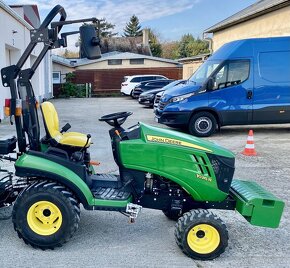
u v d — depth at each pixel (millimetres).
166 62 29375
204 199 3414
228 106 9242
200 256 3189
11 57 15172
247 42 9188
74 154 3645
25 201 3277
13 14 13422
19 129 3512
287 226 3951
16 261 3146
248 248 3451
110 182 3750
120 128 3529
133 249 3402
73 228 3309
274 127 10922
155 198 3504
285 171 6070
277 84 9195
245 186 3705
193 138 3510
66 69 28656
